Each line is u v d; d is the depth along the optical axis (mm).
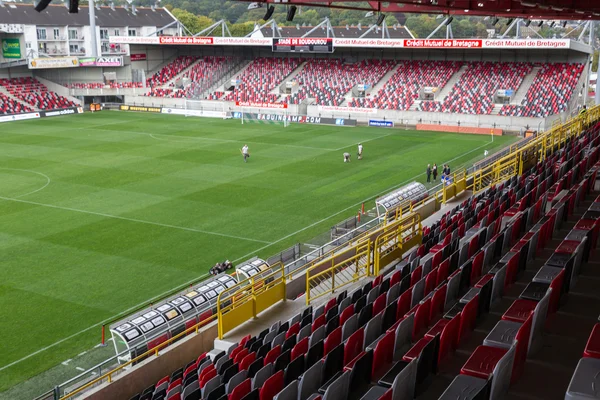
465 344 11531
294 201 41875
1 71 86875
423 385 10172
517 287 14094
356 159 55031
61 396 19781
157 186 46031
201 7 161125
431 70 83188
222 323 19688
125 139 66000
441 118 72000
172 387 17141
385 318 14164
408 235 25047
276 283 22062
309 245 33156
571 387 7023
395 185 45812
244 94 87938
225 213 39281
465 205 29422
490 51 81688
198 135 68375
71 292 27766
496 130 67562
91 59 90312
